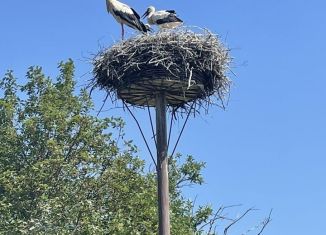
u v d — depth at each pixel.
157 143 13.73
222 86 14.05
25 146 23.59
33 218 20.36
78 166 22.97
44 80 24.67
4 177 21.75
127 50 13.58
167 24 16.75
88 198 22.64
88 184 22.67
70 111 24.36
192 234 24.45
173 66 13.38
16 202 21.66
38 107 24.12
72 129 23.64
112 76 13.70
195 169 28.91
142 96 13.86
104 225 21.92
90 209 21.11
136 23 17.06
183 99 14.10
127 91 13.70
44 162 21.89
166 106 14.01
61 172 22.52
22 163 23.56
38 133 23.52
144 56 13.51
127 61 13.55
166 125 13.79
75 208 20.91
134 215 22.70
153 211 22.77
